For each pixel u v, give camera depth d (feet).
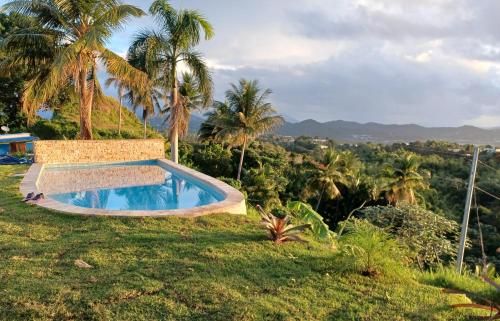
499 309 12.07
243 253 17.33
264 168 89.81
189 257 16.33
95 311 11.07
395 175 95.76
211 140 117.19
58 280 13.16
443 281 17.22
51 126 88.28
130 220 21.85
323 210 115.34
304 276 15.05
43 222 21.06
